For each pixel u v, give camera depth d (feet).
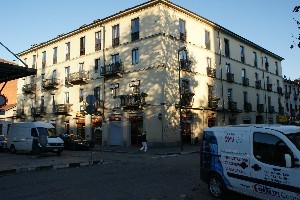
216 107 98.89
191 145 87.86
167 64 83.76
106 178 31.37
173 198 22.24
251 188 19.03
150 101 83.51
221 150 21.99
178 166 41.47
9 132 70.95
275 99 143.64
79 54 109.09
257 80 129.80
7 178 31.96
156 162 47.03
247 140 19.84
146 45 86.53
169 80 83.71
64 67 114.93
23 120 135.44
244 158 19.77
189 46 93.09
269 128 18.61
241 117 116.16
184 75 89.51
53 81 116.98
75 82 107.14
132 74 89.35
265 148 18.48
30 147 62.54
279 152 17.46
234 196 22.39
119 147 86.89
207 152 23.53
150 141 82.02
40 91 126.11
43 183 28.73
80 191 24.85
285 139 17.19
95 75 101.65
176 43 88.22
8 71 37.27
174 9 89.04
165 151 69.51
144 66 86.28
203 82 97.09
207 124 97.19
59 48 118.32
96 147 88.89
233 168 20.65
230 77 109.50
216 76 103.55
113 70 92.63
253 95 125.49
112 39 97.55
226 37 111.75
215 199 21.93
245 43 123.65
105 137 95.35
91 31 105.19
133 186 26.86
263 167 18.19
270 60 143.84
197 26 97.55
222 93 105.70
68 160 48.52
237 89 115.03
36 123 64.23
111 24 98.07
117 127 92.58
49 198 22.44
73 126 108.37
